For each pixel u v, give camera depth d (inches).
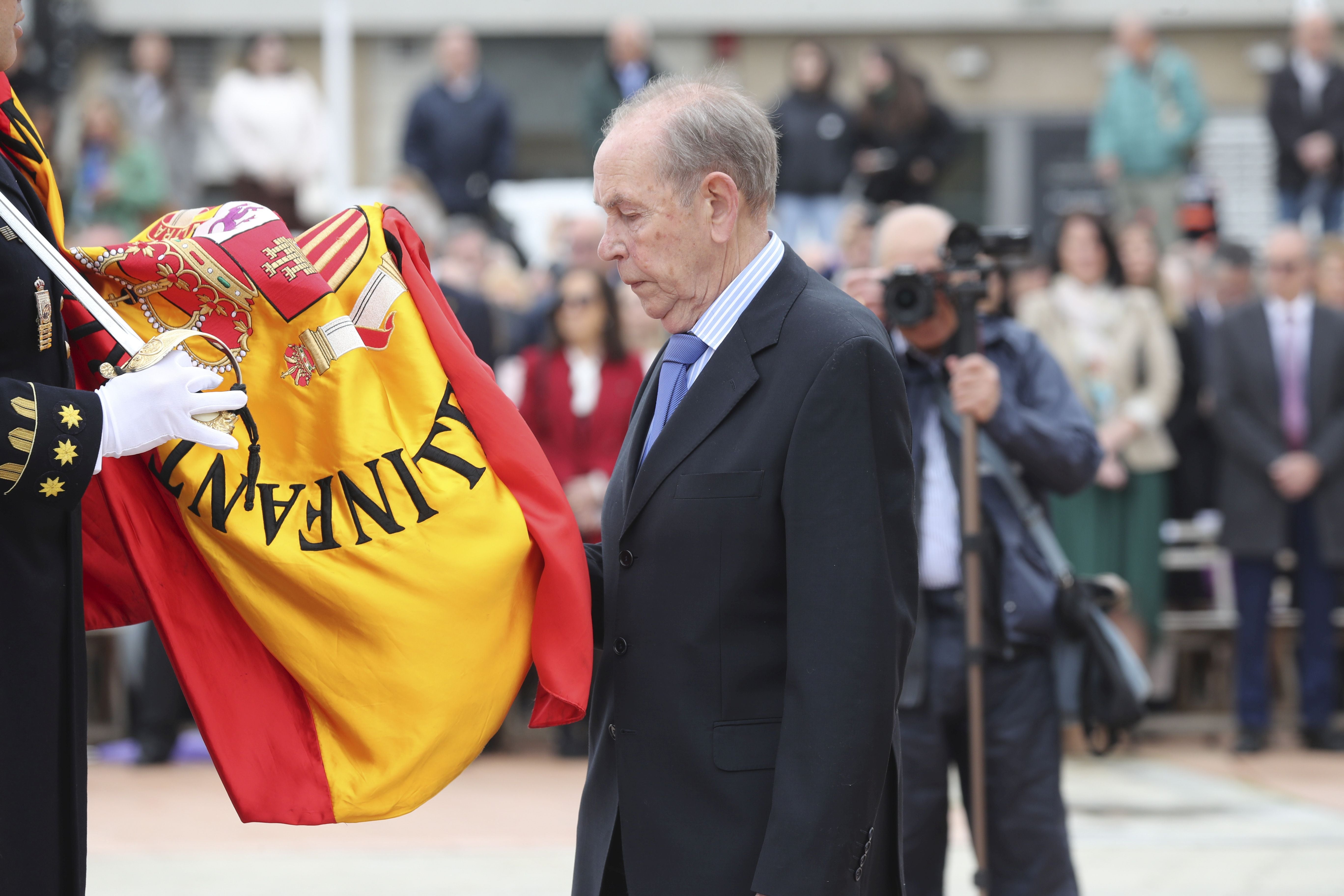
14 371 265.0
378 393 292.8
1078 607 405.4
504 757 781.3
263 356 289.7
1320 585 781.9
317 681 282.7
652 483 274.5
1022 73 1502.2
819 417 264.1
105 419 261.4
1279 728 834.2
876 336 269.9
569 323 757.3
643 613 275.0
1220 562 832.3
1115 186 1165.7
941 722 402.0
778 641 269.4
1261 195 1499.8
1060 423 414.3
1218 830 611.5
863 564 259.8
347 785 282.4
